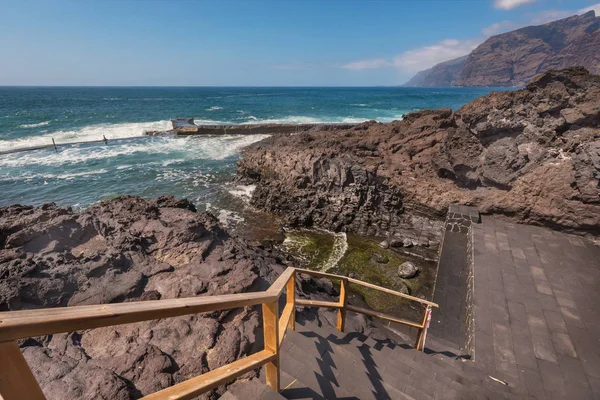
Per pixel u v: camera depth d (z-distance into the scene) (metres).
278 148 21.08
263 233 15.12
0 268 4.44
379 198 15.77
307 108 68.62
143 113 54.50
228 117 52.19
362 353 4.04
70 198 18.39
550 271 8.27
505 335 6.20
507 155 13.25
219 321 4.32
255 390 2.57
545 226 11.42
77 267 4.73
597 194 10.19
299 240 14.51
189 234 6.01
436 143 19.72
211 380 1.95
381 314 4.82
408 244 13.40
